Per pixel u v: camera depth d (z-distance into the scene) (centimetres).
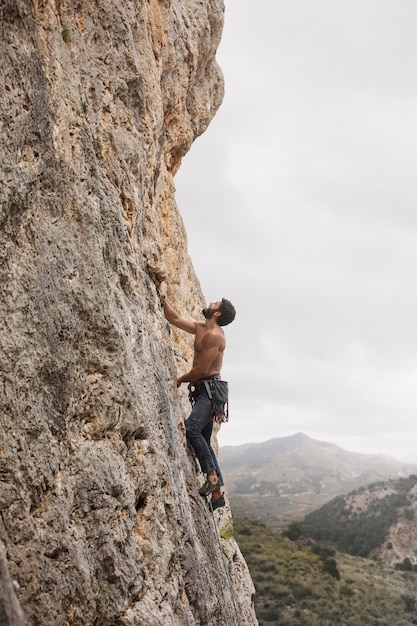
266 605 4519
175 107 958
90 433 468
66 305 453
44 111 465
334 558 6525
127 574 457
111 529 456
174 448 607
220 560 662
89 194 515
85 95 550
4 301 397
